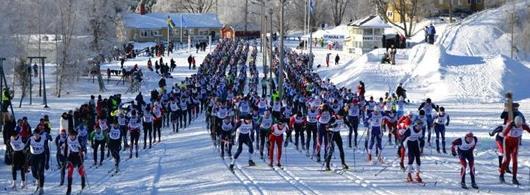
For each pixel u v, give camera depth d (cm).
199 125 3925
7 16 5372
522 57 8019
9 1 5441
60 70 5919
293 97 4128
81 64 6091
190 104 3975
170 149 3025
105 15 6303
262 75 7406
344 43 9688
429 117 2809
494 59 5722
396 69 6034
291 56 8000
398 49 7050
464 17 10356
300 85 4769
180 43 12188
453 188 1991
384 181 2119
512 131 2044
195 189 2047
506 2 9994
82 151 2208
